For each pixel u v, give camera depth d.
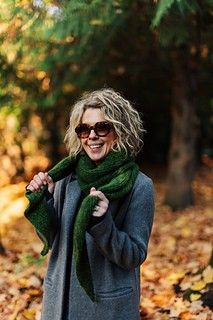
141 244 2.21
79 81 6.75
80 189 2.33
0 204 9.38
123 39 6.35
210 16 4.88
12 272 5.00
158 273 5.02
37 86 6.56
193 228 7.16
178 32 4.61
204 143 13.68
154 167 12.29
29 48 5.34
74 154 2.44
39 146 11.35
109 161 2.28
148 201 2.28
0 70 5.78
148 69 7.53
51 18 4.48
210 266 4.30
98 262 2.26
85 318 2.26
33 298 4.28
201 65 7.72
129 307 2.28
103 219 2.09
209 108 10.95
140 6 5.07
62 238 2.31
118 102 2.35
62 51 5.97
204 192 9.94
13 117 9.44
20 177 11.32
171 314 3.86
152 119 11.62
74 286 2.28
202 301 3.97
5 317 3.90
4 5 4.14
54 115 9.16
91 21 4.64
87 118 2.33
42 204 2.31
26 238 7.02
